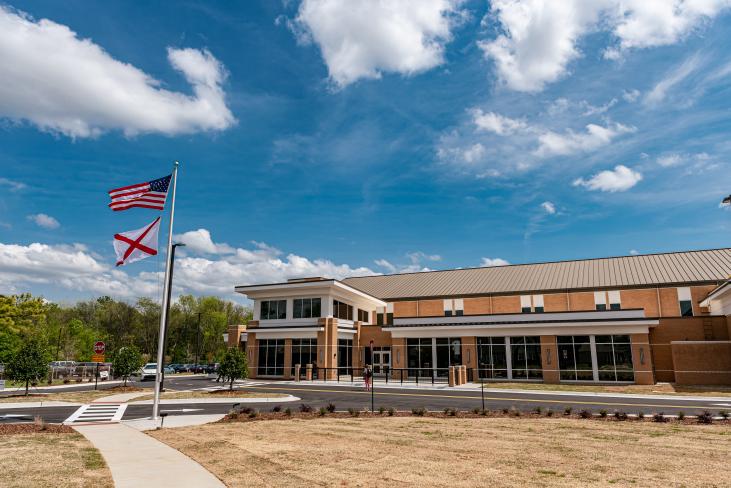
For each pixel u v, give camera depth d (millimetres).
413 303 53500
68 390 33062
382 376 42469
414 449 11500
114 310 89000
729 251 46344
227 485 8281
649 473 9094
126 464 9930
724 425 14914
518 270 54688
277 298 43344
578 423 15695
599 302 44969
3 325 46469
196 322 88562
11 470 9289
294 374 40562
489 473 9141
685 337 34375
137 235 18672
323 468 9547
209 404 23312
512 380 35844
